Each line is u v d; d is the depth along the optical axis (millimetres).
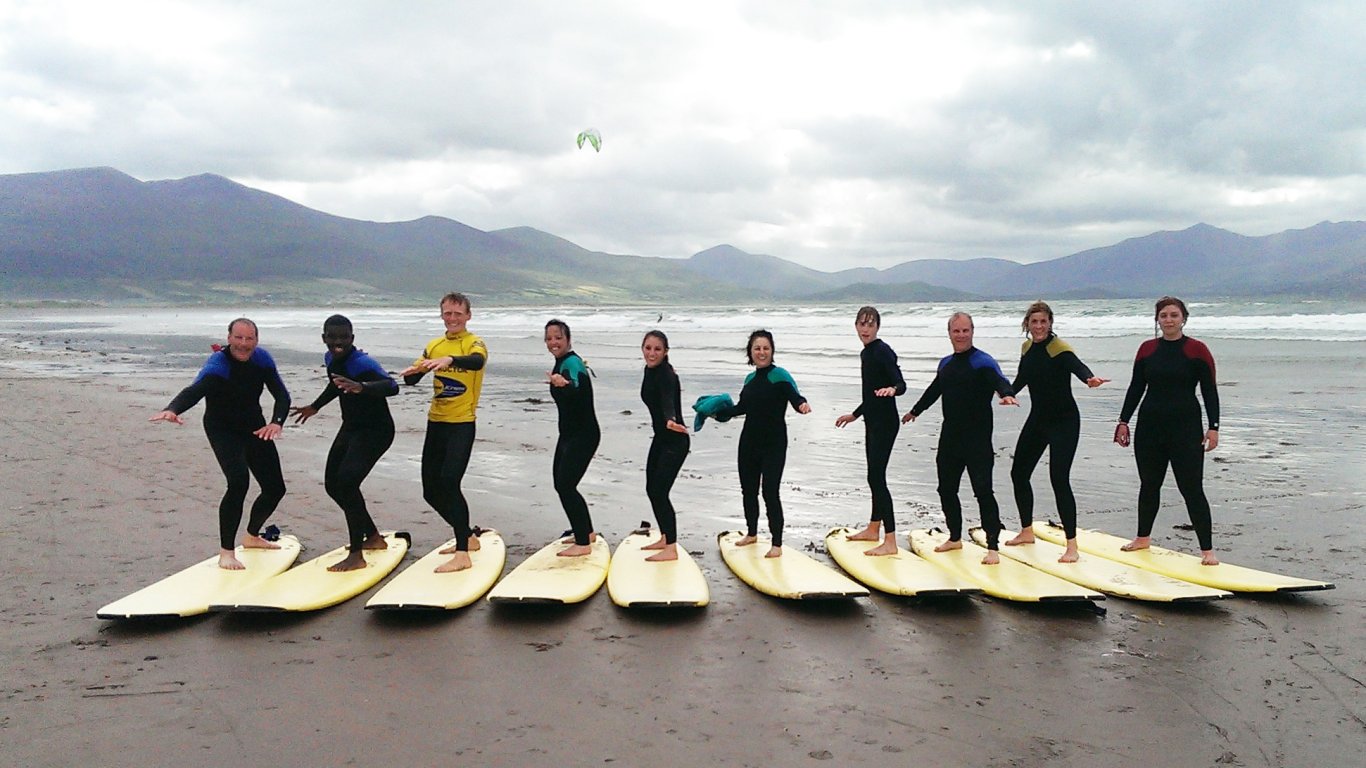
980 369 5707
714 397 6180
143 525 6715
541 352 25969
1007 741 3354
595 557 5797
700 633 4566
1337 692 3832
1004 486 8406
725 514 7387
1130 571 5566
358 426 5543
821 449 10250
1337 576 5547
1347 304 50094
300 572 5410
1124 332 29719
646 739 3336
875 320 6070
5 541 6234
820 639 4484
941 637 4527
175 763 3131
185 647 4324
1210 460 9242
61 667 4047
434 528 6824
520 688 3826
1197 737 3404
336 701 3678
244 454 5590
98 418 12586
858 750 3266
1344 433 10633
